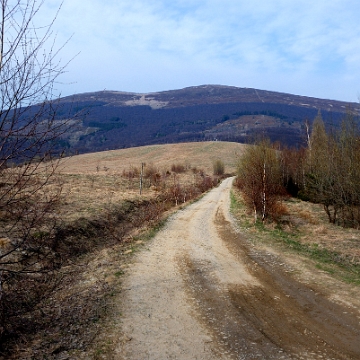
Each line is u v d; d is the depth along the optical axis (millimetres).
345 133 20812
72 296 7410
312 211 23891
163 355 5148
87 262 10812
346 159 19062
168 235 15234
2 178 3830
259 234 15133
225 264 10594
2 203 3988
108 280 8648
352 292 7906
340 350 5301
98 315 6535
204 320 6477
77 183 30672
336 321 6379
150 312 6816
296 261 10734
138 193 30781
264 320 6473
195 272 9727
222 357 5109
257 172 19984
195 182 49250
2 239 9383
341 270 9734
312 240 13641
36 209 4656
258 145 28156
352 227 18391
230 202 29188
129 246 12906
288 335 5836
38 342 5293
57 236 11836
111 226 16344
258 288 8344
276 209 19250
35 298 6316
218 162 69938
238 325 6250
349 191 18344
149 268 9977
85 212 17031
